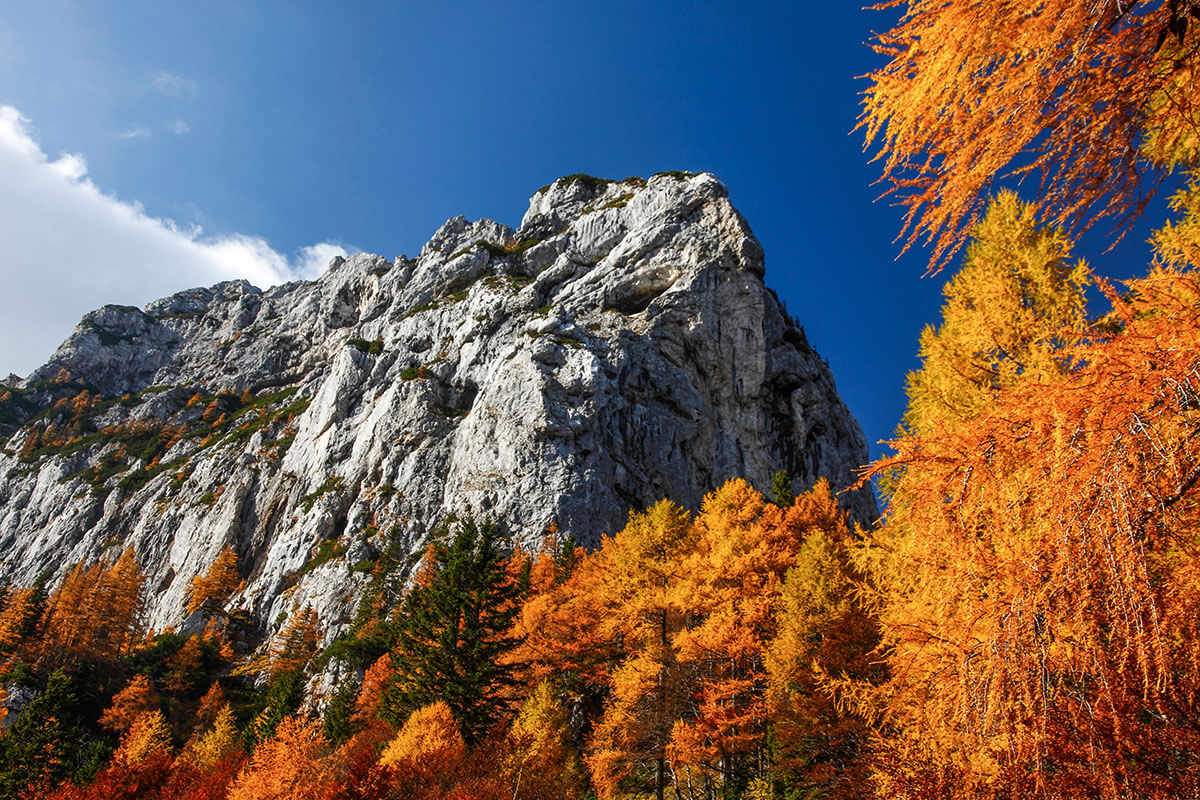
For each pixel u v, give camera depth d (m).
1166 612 3.52
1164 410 3.28
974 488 4.15
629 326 100.19
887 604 9.74
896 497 7.87
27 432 166.00
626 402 89.38
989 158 4.38
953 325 10.49
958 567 4.28
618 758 24.05
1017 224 9.59
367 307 165.12
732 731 21.70
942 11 4.20
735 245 108.94
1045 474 3.66
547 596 37.00
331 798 23.08
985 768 5.33
